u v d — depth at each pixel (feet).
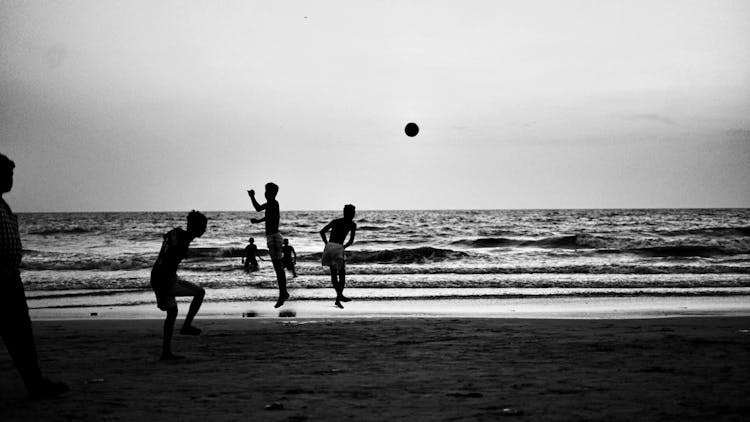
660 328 35.58
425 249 115.44
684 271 85.56
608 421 16.11
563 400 18.45
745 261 104.22
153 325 39.40
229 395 19.49
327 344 30.48
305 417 16.71
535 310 49.03
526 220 325.21
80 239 200.64
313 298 58.54
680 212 499.10
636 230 224.94
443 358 26.25
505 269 87.15
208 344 30.71
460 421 16.25
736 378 21.53
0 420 16.65
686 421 16.06
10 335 19.08
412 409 17.54
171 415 17.06
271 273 87.86
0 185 18.54
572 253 123.54
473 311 48.49
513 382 21.18
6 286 18.81
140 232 241.55
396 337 32.71
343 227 42.34
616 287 68.39
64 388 19.83
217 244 164.86
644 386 20.31
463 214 484.74
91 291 67.26
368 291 65.00
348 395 19.39
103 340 32.22
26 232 239.91
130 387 20.75
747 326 36.32
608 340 30.94
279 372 23.36
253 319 42.27
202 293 27.53
